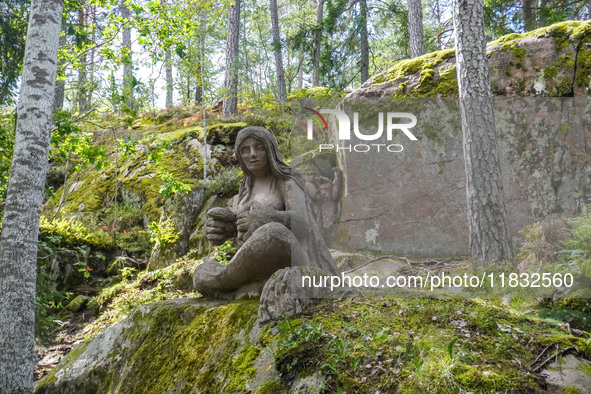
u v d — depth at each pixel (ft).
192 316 11.42
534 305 10.59
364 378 8.02
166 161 39.70
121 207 38.09
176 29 33.14
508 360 8.23
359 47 53.16
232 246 26.86
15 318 14.80
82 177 42.96
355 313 9.71
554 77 22.30
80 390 12.82
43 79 16.74
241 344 9.70
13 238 15.35
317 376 8.27
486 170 12.96
